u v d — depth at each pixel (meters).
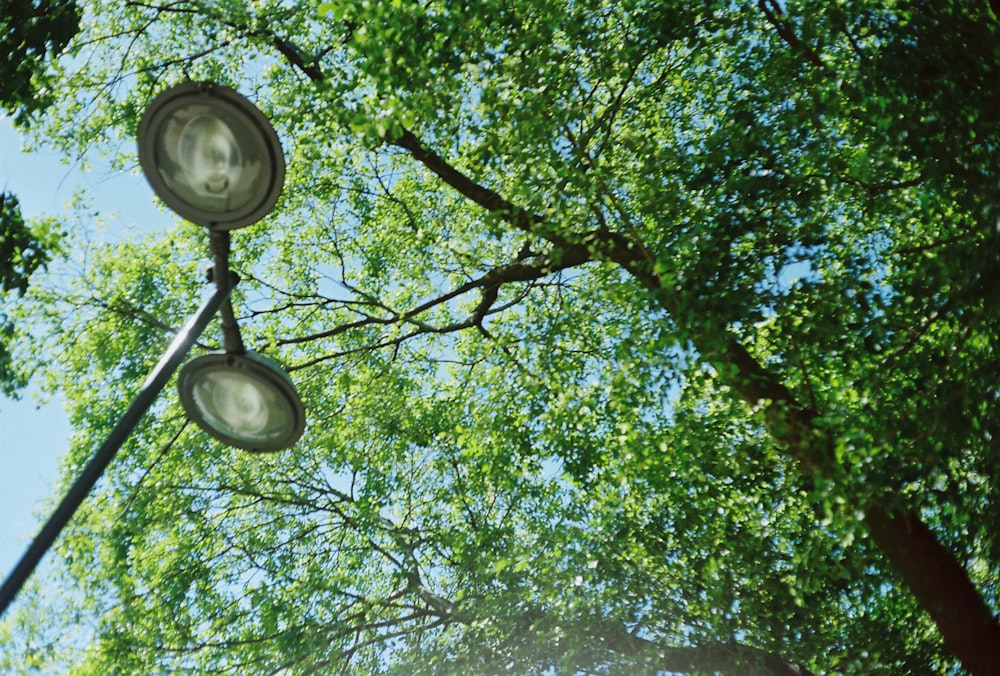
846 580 10.79
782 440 8.80
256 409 4.90
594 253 9.52
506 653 12.39
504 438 13.98
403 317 13.40
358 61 10.25
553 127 9.55
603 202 10.43
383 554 16.59
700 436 9.61
